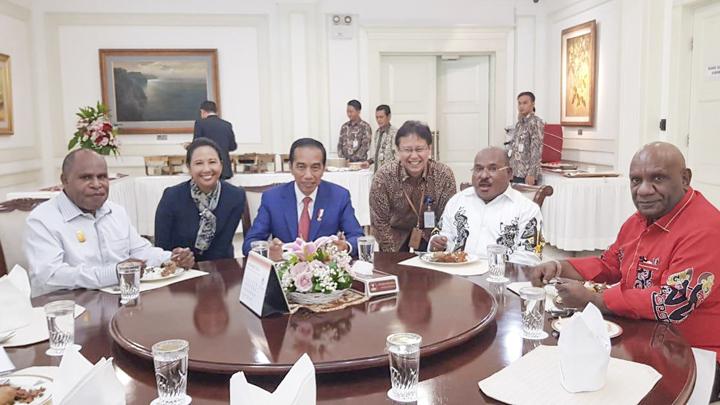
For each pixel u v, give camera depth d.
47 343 1.45
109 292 1.93
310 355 1.26
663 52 5.14
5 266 2.27
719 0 4.57
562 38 6.77
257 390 0.98
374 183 2.96
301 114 7.16
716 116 4.64
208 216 2.64
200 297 1.76
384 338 1.36
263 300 1.54
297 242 1.76
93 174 2.17
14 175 6.23
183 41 6.99
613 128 5.76
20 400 1.02
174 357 1.09
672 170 1.63
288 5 6.96
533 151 5.66
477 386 1.17
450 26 7.17
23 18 6.50
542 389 1.14
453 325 1.44
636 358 1.31
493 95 7.38
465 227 2.51
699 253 1.56
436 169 2.91
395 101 7.43
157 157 6.13
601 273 1.94
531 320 1.43
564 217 5.18
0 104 5.88
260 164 6.27
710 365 1.53
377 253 2.45
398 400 1.12
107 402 1.00
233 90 7.12
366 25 7.09
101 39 6.88
